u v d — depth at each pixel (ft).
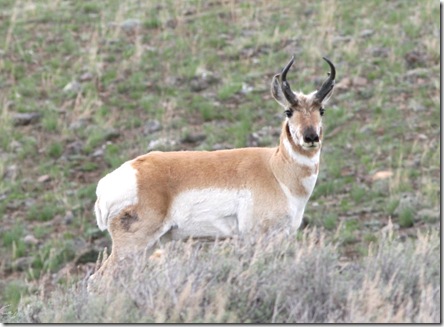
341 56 236.22
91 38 249.55
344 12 259.39
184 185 120.47
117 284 99.55
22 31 253.65
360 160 197.26
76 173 197.77
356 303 90.02
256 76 230.89
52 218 183.73
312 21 255.91
